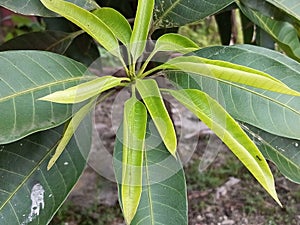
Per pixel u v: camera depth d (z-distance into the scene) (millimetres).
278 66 345
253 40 674
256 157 292
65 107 310
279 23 474
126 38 336
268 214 901
